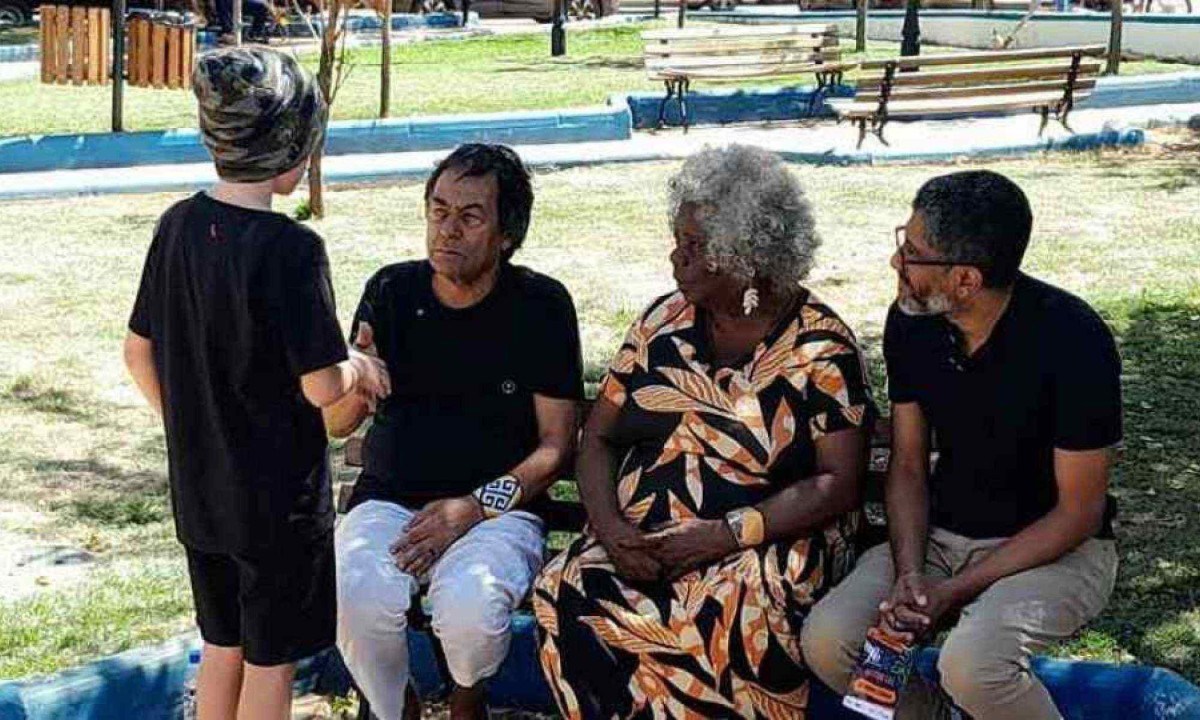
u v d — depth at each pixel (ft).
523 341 13.50
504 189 13.17
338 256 34.06
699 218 12.50
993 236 11.65
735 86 62.28
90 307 30.07
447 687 14.08
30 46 76.79
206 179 42.96
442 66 72.95
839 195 40.81
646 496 12.81
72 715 13.48
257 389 11.34
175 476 11.76
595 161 46.24
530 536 13.20
